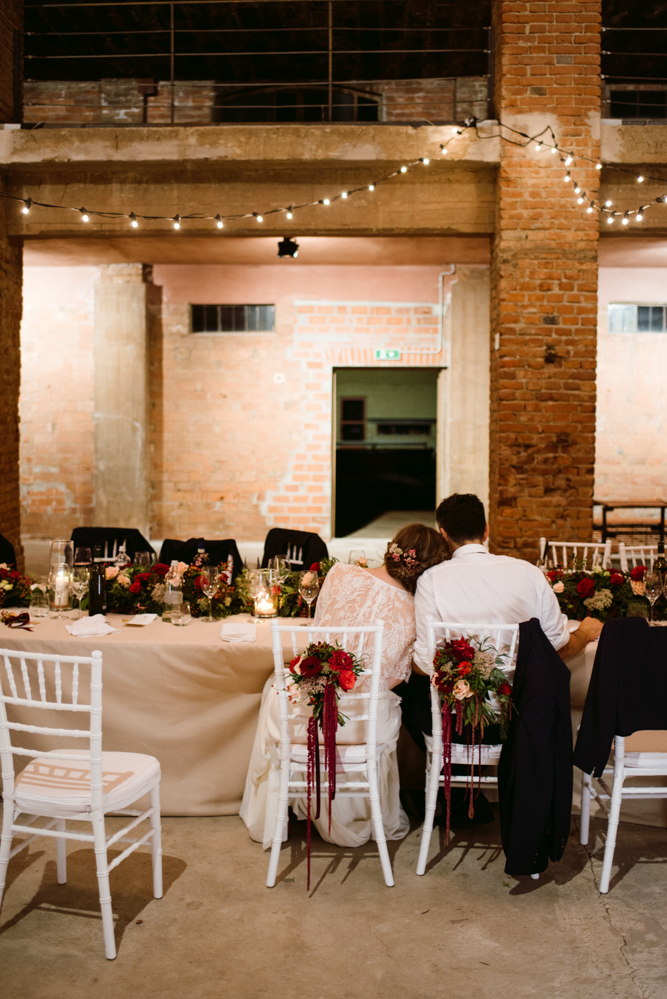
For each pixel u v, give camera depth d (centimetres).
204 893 268
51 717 322
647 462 861
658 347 851
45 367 853
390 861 290
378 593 290
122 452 844
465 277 825
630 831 313
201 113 834
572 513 575
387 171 581
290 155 568
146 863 287
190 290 839
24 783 248
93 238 637
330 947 239
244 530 865
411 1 695
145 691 315
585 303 567
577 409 570
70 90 827
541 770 259
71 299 844
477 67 808
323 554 493
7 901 262
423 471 1551
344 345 842
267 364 846
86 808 235
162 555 496
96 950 238
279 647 264
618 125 567
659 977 225
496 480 583
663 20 729
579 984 222
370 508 1250
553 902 263
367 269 832
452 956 235
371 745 271
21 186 596
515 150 560
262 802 301
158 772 263
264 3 695
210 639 317
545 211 563
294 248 643
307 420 851
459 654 263
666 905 262
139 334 832
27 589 381
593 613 358
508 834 264
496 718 270
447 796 271
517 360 569
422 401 1535
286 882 275
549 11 552
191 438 856
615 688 257
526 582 281
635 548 478
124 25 734
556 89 556
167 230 593
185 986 221
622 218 579
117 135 573
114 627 339
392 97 830
